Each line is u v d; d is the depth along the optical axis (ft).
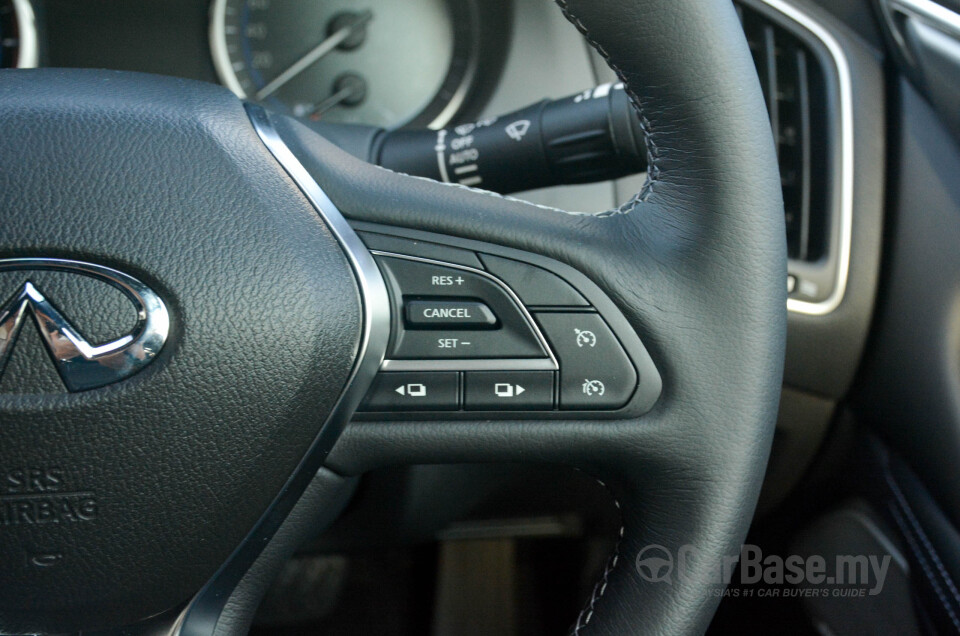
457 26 4.80
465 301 1.97
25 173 1.79
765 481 4.13
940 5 3.22
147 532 1.81
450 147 3.04
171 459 1.79
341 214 1.98
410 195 2.01
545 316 1.97
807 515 4.22
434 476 3.03
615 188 4.45
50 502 1.76
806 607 3.97
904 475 3.58
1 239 1.75
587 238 1.99
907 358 3.43
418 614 4.18
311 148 2.04
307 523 2.03
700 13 1.89
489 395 1.97
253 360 1.80
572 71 4.85
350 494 2.53
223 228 1.82
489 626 4.13
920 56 3.35
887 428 3.62
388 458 2.02
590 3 1.91
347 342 1.90
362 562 4.24
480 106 4.95
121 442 1.76
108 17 4.66
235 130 1.94
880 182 3.54
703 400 1.94
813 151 3.65
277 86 4.82
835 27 3.59
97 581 1.82
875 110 3.56
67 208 1.77
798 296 3.60
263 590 2.04
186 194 1.83
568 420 2.01
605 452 2.02
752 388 1.93
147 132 1.87
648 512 2.03
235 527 1.88
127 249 1.76
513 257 1.98
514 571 4.21
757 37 3.76
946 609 3.25
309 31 4.76
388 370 1.96
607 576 2.09
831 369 3.70
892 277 3.49
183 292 1.77
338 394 1.92
